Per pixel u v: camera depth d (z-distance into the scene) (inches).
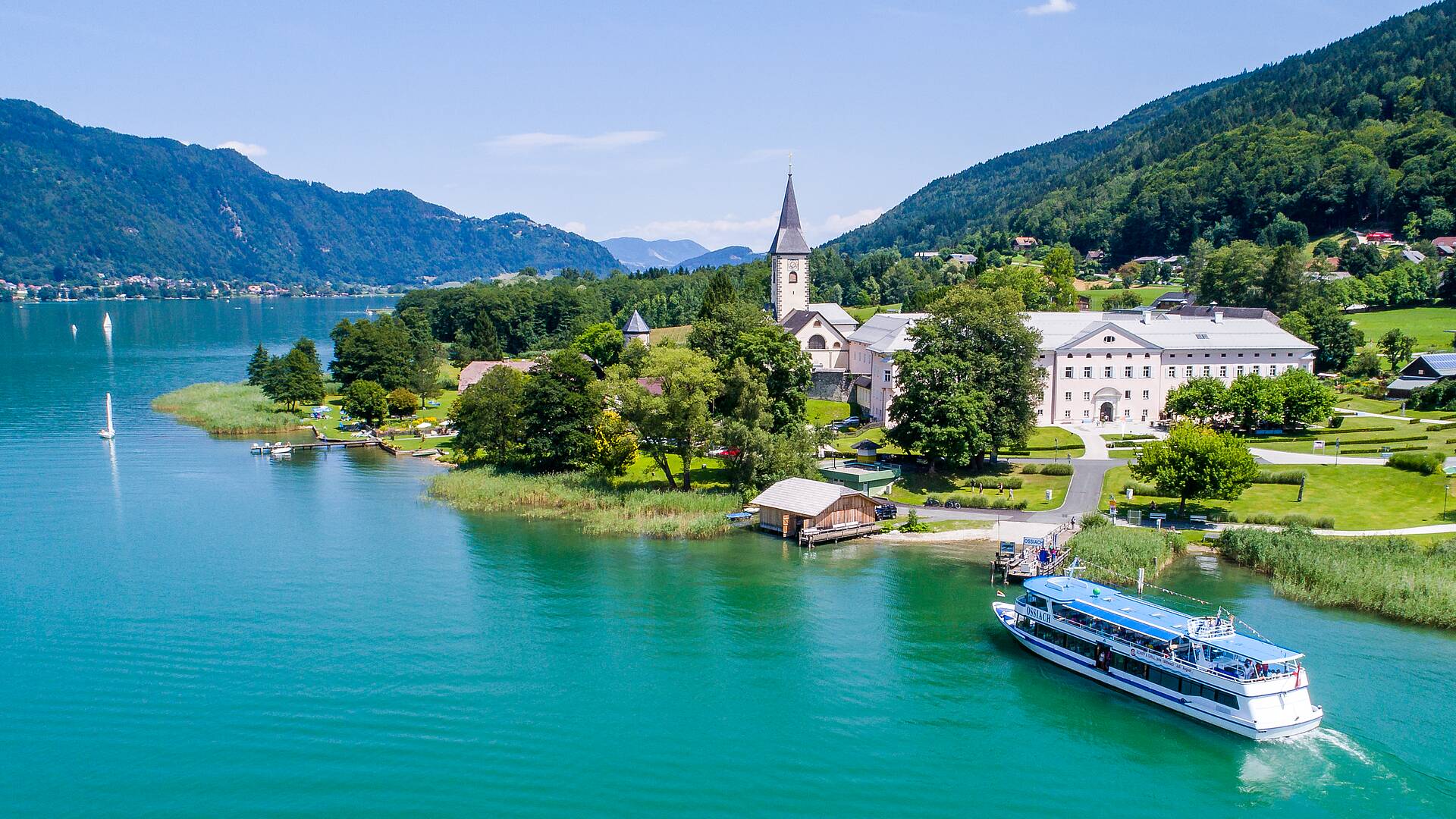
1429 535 3843.5
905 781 2274.9
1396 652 2893.7
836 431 6048.2
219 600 3334.2
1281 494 4416.8
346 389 7613.2
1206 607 3240.7
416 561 3801.7
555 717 2536.9
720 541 4158.5
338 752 2346.2
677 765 2320.4
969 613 3299.7
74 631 3038.9
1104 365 6003.9
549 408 5073.8
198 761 2300.7
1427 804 2191.2
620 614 3257.9
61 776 2241.6
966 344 4985.2
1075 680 2829.7
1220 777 2311.8
